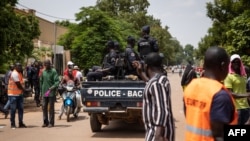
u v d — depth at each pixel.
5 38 17.39
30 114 15.39
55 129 11.55
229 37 22.75
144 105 4.93
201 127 3.23
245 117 7.05
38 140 9.75
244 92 7.27
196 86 3.37
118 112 10.07
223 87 3.23
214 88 3.20
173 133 4.84
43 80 11.99
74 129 11.55
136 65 7.04
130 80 10.63
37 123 12.84
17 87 11.79
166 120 4.74
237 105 6.98
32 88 19.62
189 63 13.09
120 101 10.08
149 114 4.82
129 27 36.66
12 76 11.75
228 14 41.19
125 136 10.38
